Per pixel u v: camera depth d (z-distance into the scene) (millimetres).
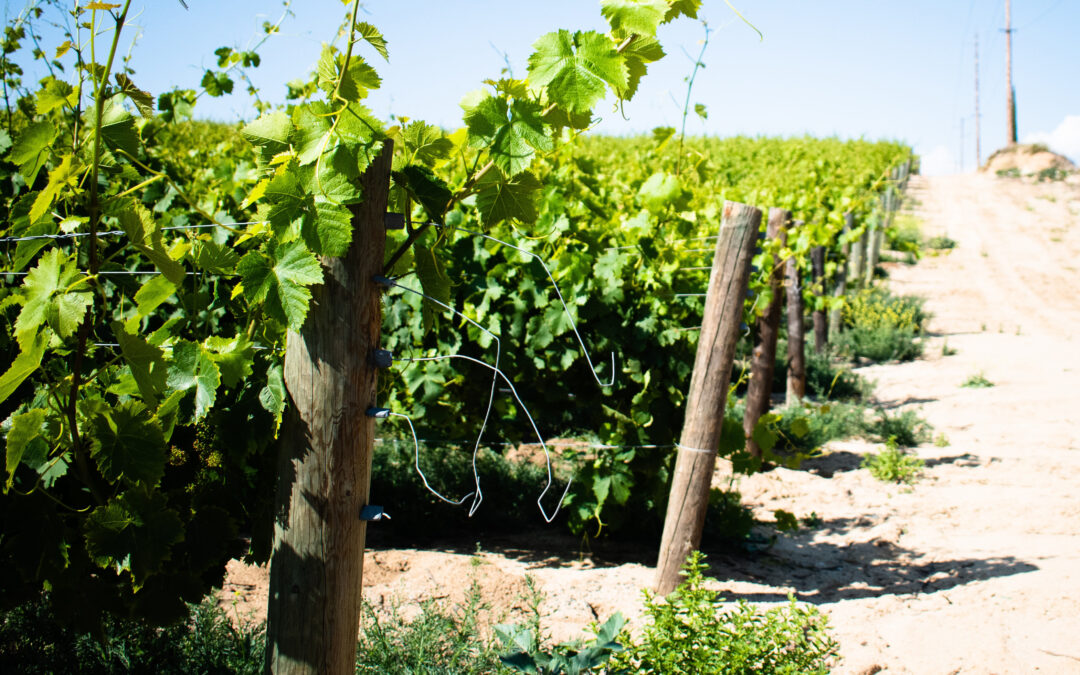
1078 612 3428
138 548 1948
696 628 2611
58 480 2250
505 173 1953
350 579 1979
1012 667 3039
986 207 27906
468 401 4562
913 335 12289
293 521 1936
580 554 4371
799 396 7867
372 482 4652
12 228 2092
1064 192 30906
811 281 9836
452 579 3783
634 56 2086
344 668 2008
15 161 1750
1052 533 4617
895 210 24953
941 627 3385
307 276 1794
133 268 4195
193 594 2191
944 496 5434
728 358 3744
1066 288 16547
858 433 7086
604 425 4344
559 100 1929
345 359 1890
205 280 2623
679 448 3832
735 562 4328
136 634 2703
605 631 2238
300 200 1794
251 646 2818
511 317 4375
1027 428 7133
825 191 11211
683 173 5016
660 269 4422
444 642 2984
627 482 4273
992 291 16234
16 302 1854
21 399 2334
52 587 2133
